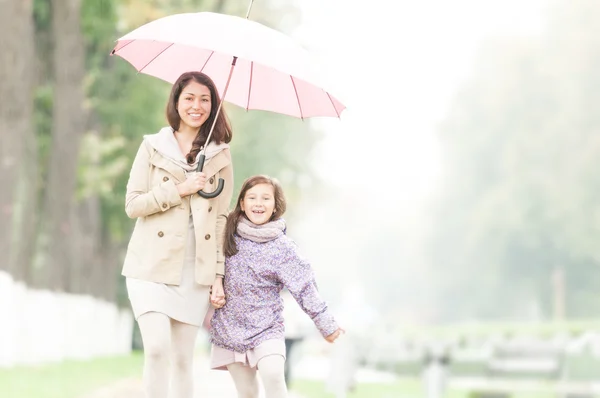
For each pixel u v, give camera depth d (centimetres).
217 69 1311
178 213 1196
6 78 2836
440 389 2728
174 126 1230
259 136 6084
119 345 5597
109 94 4234
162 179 1204
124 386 2758
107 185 3988
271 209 1212
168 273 1180
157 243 1188
